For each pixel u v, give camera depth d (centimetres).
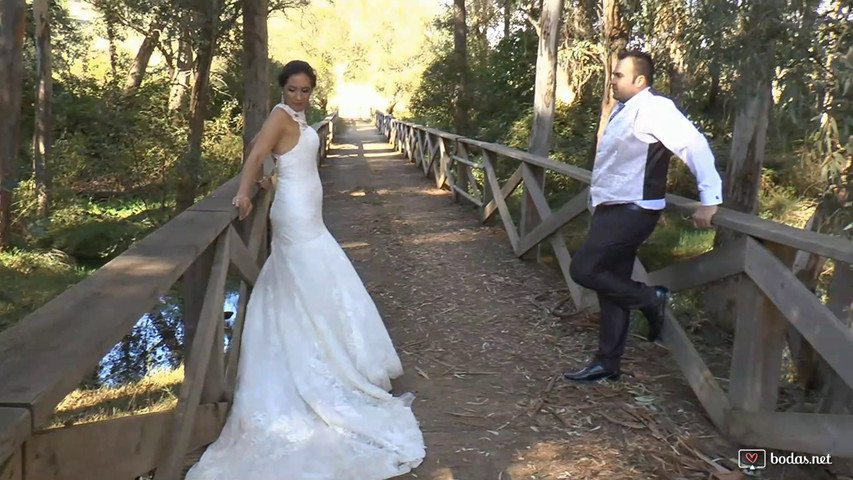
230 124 1783
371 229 793
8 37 980
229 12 1236
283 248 336
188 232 261
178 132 1212
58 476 148
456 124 1878
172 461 215
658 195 339
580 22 1377
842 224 378
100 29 1505
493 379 379
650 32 868
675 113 317
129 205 1248
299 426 298
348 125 4356
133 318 173
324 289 331
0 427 118
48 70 1195
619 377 376
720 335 497
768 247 285
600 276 349
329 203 998
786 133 416
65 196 1188
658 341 379
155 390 514
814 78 354
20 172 1041
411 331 457
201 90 1283
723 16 385
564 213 519
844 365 237
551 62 841
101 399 491
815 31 354
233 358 339
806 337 254
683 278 349
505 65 1759
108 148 1170
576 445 306
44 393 130
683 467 288
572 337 441
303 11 1847
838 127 355
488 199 804
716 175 310
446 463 290
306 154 336
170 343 671
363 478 271
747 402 302
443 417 333
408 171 1448
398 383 374
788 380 408
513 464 290
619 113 334
